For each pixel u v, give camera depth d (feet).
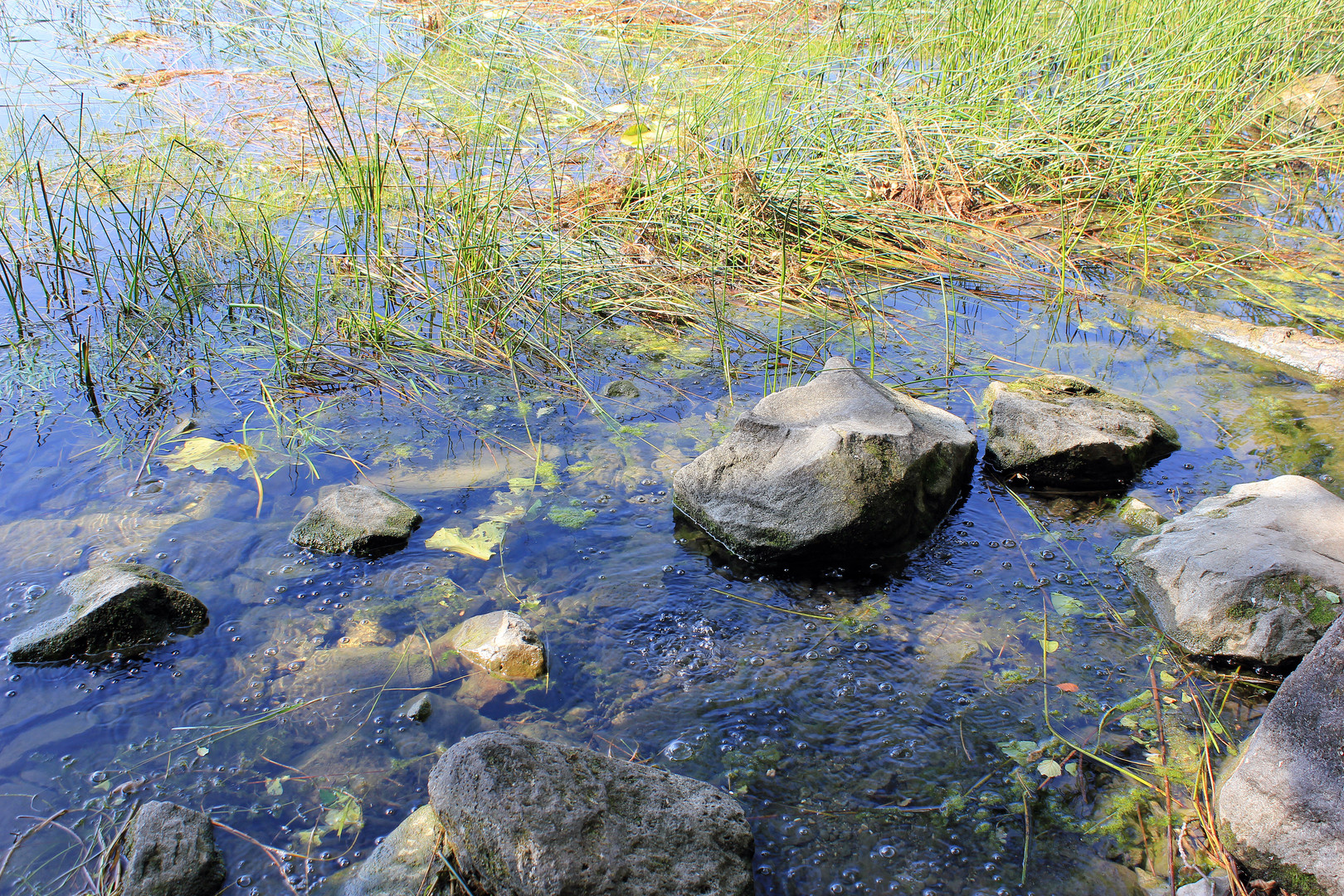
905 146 16.83
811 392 9.48
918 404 9.87
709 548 8.50
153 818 5.57
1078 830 5.98
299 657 7.09
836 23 19.26
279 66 23.15
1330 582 7.01
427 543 8.32
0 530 8.25
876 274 14.53
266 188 16.33
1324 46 20.59
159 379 10.92
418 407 10.61
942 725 6.72
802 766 6.38
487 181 16.48
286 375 11.07
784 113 17.38
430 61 23.29
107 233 13.38
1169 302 13.69
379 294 13.09
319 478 9.23
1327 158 17.43
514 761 5.36
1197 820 6.01
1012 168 17.19
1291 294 13.76
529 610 7.64
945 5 20.65
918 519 8.56
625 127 19.03
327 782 6.13
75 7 27.48
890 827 5.98
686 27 24.38
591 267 13.55
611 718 6.70
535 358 11.81
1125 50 19.26
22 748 6.27
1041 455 9.39
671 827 5.33
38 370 10.93
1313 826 5.25
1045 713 6.81
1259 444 10.09
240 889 5.45
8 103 19.62
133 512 8.57
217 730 6.47
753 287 13.85
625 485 9.32
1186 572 7.63
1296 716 5.47
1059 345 12.46
